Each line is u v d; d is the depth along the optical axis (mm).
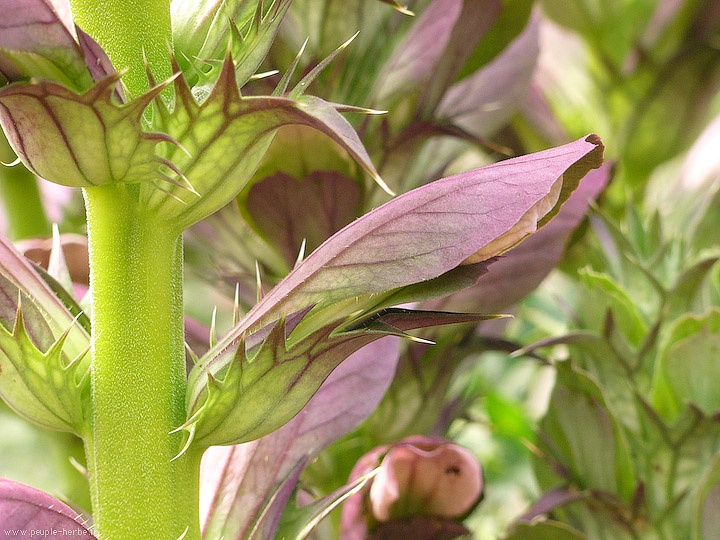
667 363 211
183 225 149
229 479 167
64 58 135
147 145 138
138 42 148
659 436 211
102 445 149
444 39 211
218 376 147
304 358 143
